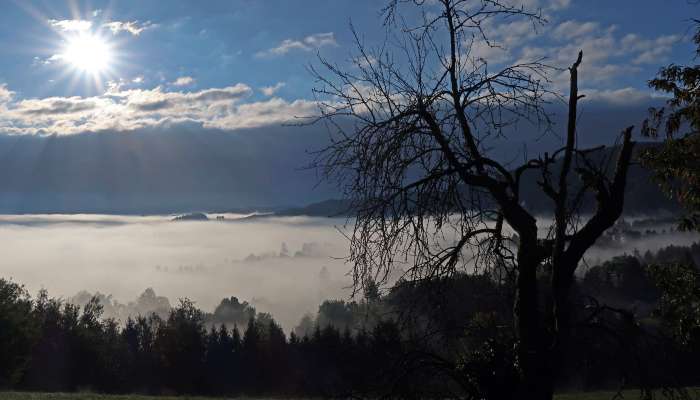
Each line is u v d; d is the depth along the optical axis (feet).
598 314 23.12
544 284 25.08
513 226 21.93
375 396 22.95
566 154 21.45
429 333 22.63
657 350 22.76
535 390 21.57
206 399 140.67
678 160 43.83
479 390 22.66
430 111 22.40
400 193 21.27
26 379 224.94
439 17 22.65
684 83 45.75
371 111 22.38
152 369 239.71
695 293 39.93
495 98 22.20
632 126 22.16
